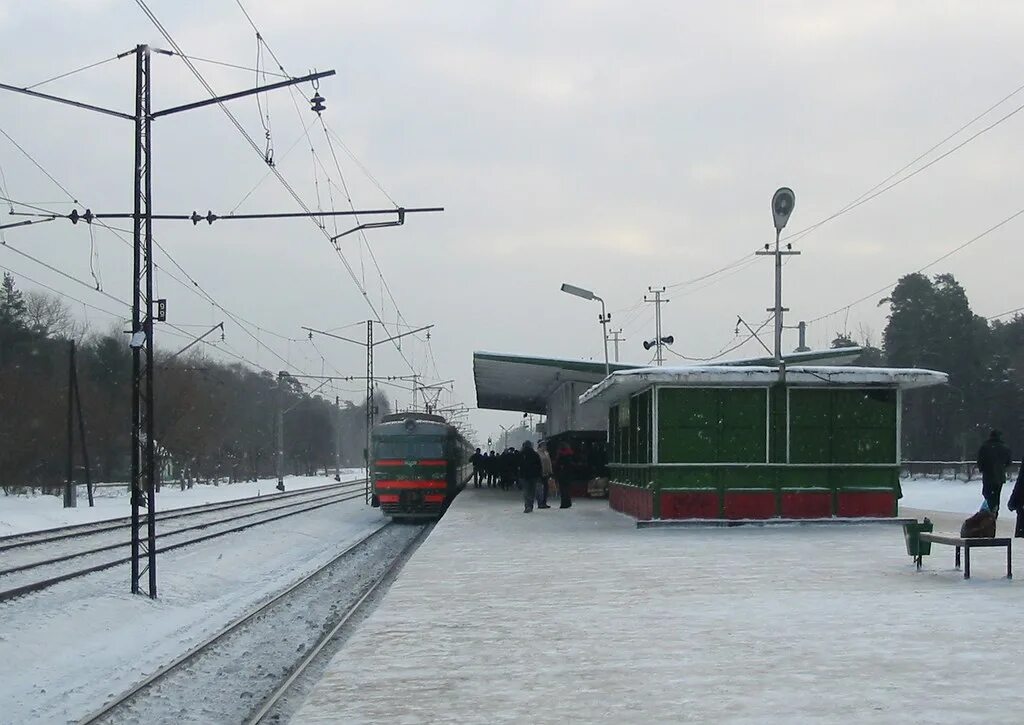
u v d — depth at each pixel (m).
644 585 12.69
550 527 22.41
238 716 9.15
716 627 9.74
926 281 64.25
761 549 16.73
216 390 72.25
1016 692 7.17
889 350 64.75
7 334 64.12
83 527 29.58
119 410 64.31
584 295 34.94
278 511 38.31
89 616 13.97
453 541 19.30
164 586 17.48
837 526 20.81
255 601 16.88
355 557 23.73
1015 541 17.61
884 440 21.27
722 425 21.08
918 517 23.59
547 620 10.37
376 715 6.93
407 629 10.01
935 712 6.67
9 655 11.47
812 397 21.19
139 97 15.64
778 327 21.72
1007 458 19.27
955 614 10.21
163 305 16.86
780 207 21.91
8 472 52.25
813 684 7.46
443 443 34.91
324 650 11.73
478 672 8.13
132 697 9.66
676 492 21.00
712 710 6.83
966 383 61.69
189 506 39.62
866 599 11.24
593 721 6.65
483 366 35.94
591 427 39.69
